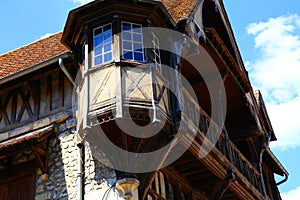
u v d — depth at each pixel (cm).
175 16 1284
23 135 1280
